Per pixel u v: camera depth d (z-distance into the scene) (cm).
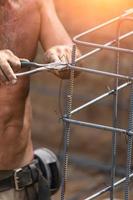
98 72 384
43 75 1057
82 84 1019
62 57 442
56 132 1012
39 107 1059
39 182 486
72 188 848
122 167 881
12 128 477
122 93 916
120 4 885
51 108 1057
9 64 390
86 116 1007
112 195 411
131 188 753
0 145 475
